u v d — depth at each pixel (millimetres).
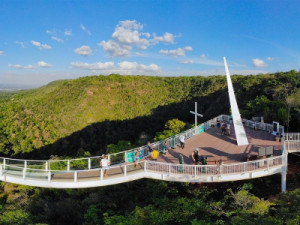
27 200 22172
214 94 75188
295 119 24891
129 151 16188
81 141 70750
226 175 12766
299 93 30422
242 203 12094
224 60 18344
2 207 20906
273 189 15164
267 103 29703
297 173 16516
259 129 23031
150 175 13453
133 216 13008
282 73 55625
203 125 22875
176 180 13031
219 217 12695
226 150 16906
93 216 16406
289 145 17297
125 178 13141
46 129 70625
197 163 14023
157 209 13109
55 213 19922
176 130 32688
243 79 66750
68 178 13141
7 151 69562
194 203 13203
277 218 9789
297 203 9875
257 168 13336
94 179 12883
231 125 25406
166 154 16312
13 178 13586
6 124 73375
